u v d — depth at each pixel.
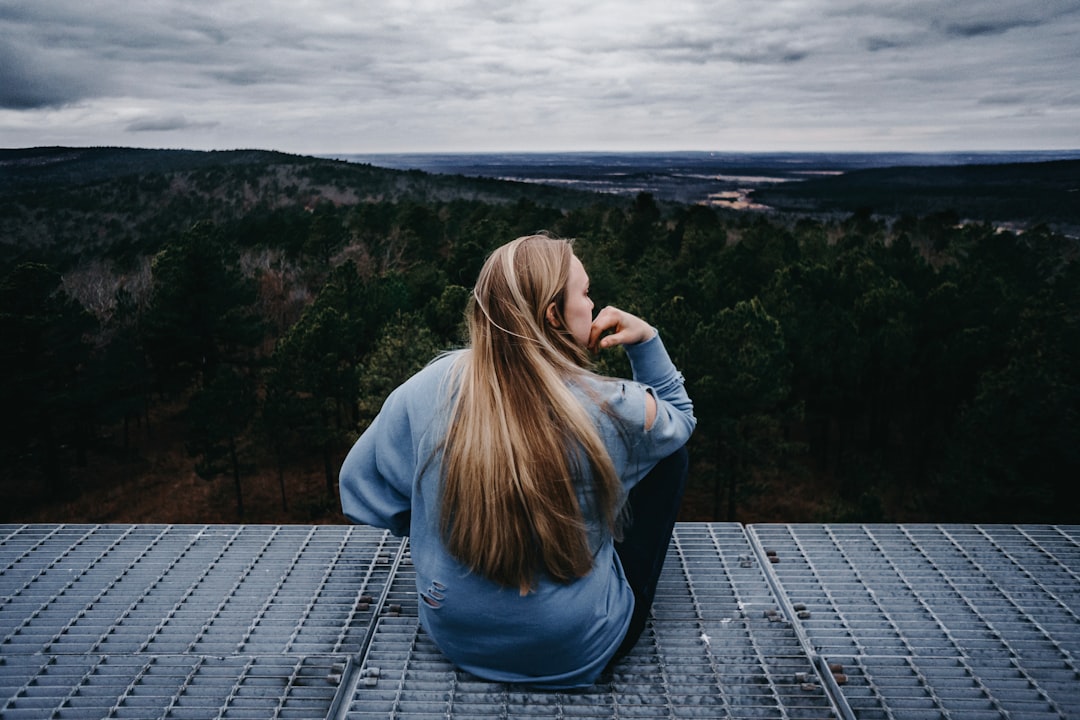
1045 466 21.16
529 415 1.58
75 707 2.01
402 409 1.82
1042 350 22.33
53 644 2.36
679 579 2.73
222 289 35.81
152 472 35.53
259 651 2.31
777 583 2.67
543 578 1.76
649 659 2.17
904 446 36.69
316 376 26.41
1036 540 3.06
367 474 1.91
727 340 21.89
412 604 2.55
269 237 59.62
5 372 29.12
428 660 2.18
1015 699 2.03
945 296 28.86
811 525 3.19
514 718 1.88
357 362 29.55
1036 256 46.25
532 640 1.83
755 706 1.95
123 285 43.41
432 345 22.27
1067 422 20.52
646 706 1.93
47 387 31.39
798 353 28.12
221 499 32.47
